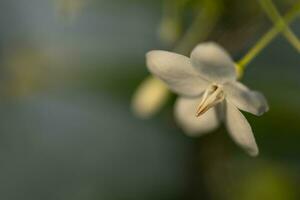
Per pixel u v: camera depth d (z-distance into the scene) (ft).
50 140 0.95
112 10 0.76
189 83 0.51
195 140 0.67
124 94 0.66
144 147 0.92
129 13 0.77
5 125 0.88
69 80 0.69
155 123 0.70
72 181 0.93
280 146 0.65
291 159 0.67
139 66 0.67
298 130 0.64
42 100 0.89
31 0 0.89
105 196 0.86
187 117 0.55
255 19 0.64
